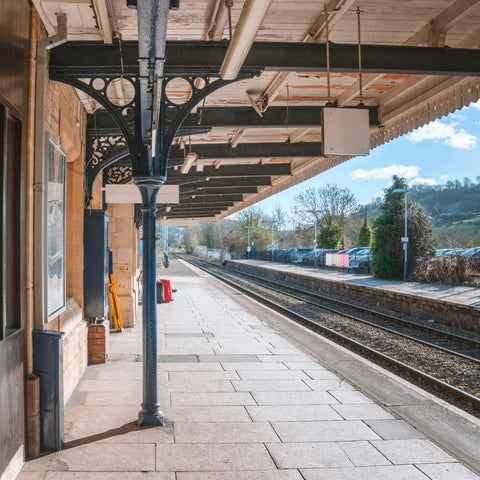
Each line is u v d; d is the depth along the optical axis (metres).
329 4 5.53
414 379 8.66
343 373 7.86
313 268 41.19
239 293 23.47
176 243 157.62
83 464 4.46
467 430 5.46
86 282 8.30
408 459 4.65
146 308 5.58
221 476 4.25
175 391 6.78
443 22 5.95
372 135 9.89
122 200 10.09
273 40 6.56
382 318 16.30
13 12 4.15
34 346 4.75
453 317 14.96
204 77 5.82
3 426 3.85
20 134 4.46
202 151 11.80
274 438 5.12
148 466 4.44
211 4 5.48
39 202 4.92
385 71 6.10
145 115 5.00
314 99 8.91
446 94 7.67
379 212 27.75
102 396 6.51
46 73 5.08
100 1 4.59
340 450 4.84
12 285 4.41
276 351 9.48
